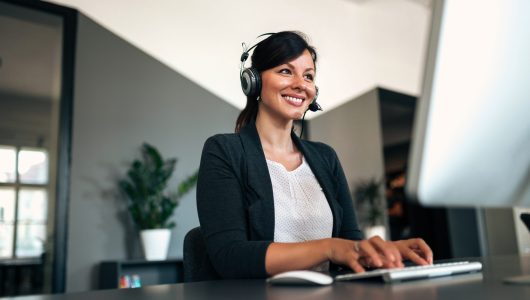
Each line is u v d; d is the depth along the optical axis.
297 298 0.55
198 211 1.10
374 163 5.04
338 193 1.35
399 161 5.79
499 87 0.55
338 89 4.82
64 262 3.10
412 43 5.58
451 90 0.52
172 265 3.54
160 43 3.77
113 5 3.58
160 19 3.79
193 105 3.87
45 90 6.66
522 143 0.58
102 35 3.51
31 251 7.43
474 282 0.61
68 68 3.31
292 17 4.55
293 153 1.37
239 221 1.05
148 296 0.63
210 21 4.04
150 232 3.21
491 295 0.49
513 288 0.53
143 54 3.68
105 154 3.41
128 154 3.51
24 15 3.28
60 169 3.19
